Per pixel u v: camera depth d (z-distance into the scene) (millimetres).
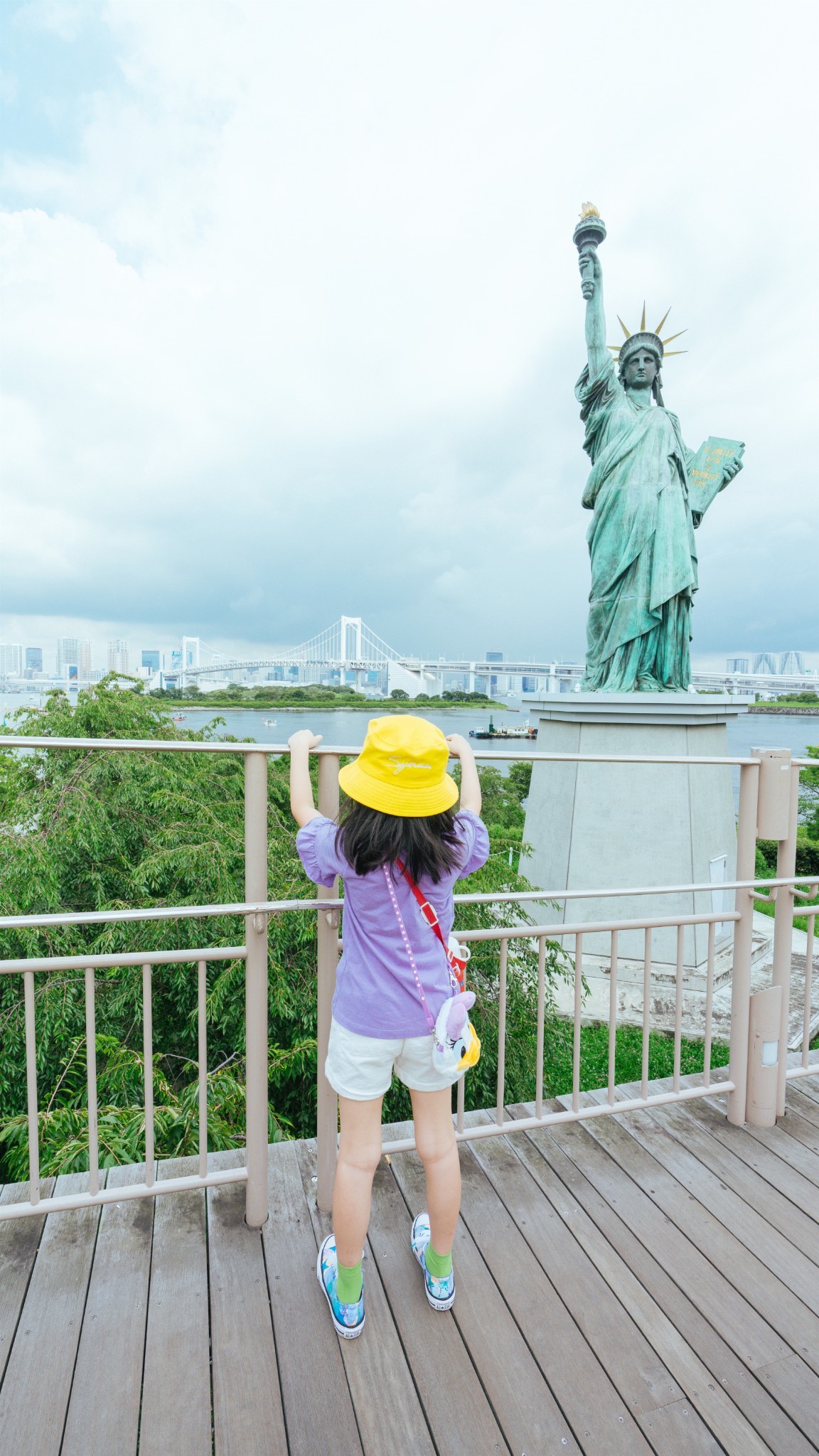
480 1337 1527
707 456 7992
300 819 1470
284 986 4441
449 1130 1491
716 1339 1547
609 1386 1427
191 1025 4855
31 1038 1698
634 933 7086
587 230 7598
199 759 7340
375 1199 1958
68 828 5461
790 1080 2754
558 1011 6293
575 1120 2383
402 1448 1288
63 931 4902
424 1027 1360
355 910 1389
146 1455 1264
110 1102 3992
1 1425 1306
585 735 7445
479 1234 1848
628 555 7512
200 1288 1635
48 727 6758
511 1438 1314
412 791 1317
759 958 7309
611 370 7777
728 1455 1296
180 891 5199
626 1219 1923
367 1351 1484
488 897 2029
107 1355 1458
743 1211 1972
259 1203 1823
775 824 2412
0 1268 1675
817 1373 1476
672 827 7051
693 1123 2422
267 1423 1330
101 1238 1781
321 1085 1855
